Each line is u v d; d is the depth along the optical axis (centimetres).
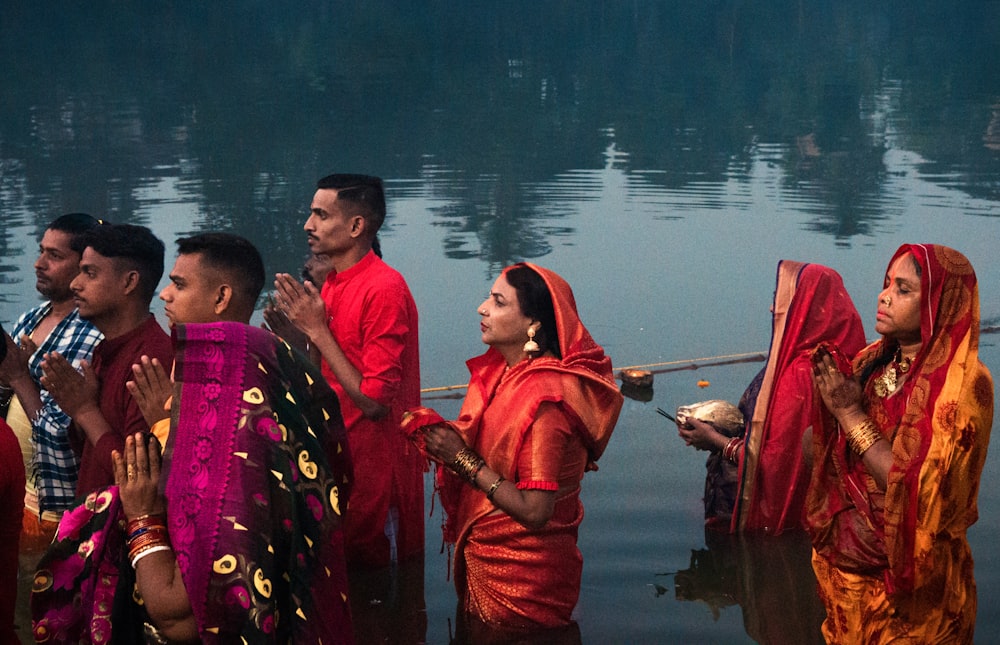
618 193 1170
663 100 2000
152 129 1584
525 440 329
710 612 365
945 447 277
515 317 337
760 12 4288
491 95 2045
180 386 214
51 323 433
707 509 441
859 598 301
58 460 390
